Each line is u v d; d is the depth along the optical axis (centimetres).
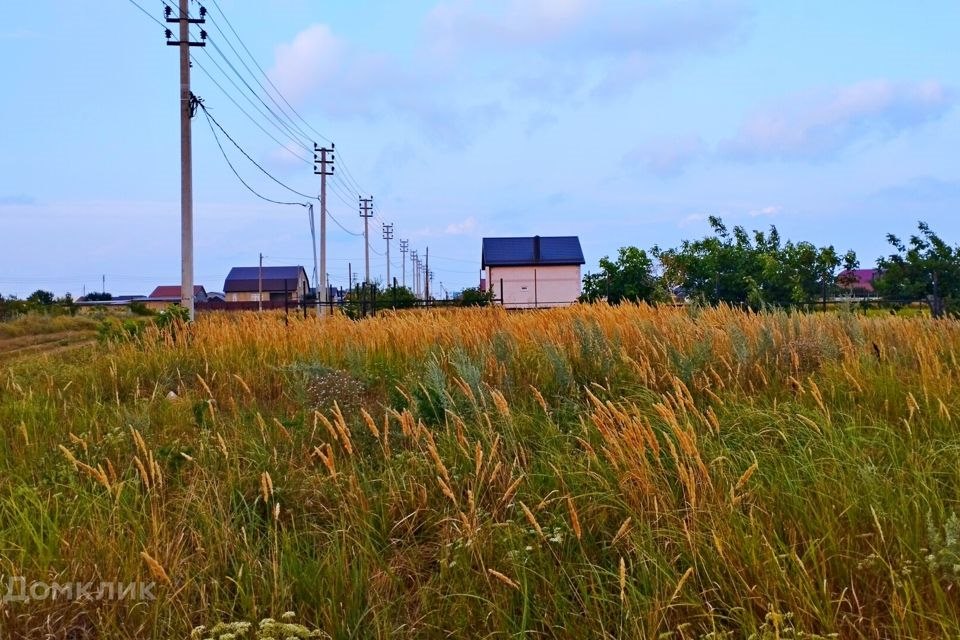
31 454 573
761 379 711
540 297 4947
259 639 304
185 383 934
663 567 346
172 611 338
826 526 360
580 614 331
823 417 518
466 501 441
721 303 1236
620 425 466
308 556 385
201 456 523
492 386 728
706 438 479
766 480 429
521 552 369
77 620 342
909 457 431
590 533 396
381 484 477
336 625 327
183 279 1942
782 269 2175
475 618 337
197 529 418
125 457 557
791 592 310
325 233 3641
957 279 1764
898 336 851
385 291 3756
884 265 1878
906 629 286
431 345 964
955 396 564
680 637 315
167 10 1975
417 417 598
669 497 400
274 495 454
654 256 2689
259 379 884
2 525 420
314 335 1130
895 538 353
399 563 396
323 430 595
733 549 342
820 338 784
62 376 965
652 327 935
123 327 1389
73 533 400
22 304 4238
